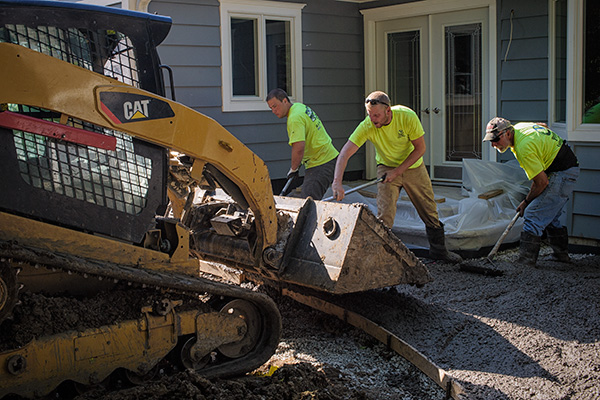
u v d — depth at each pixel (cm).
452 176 925
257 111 857
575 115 692
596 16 669
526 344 443
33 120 317
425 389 399
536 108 791
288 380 381
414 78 945
